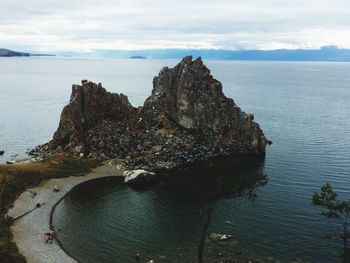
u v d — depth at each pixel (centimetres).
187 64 16312
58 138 14950
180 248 8100
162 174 12750
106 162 13712
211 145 15175
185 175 12638
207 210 9850
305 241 8244
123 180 12238
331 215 7519
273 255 7738
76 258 7725
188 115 15838
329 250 7881
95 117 15325
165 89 16812
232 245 8138
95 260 7669
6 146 16438
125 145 14538
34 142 17325
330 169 13088
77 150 14175
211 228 8919
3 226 8856
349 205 7456
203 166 13500
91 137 14688
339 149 15762
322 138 17800
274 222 9106
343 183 11738
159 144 14838
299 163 13812
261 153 15125
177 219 9506
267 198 10444
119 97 16075
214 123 15362
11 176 11475
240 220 9244
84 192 11288
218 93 15912
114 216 9731
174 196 10956
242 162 13925
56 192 11144
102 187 11681
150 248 8144
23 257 7606
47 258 7662
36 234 8675
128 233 8825
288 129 19825
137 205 10406
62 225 9206
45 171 12269
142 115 16512
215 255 7762
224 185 11056
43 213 9800
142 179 11856
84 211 10025
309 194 10781
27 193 10850
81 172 12712
